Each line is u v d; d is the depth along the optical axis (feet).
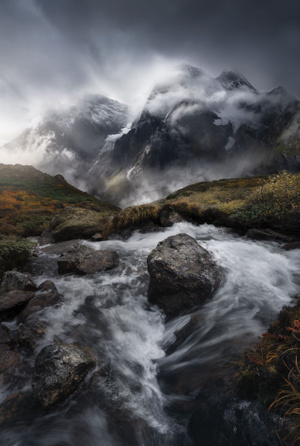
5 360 12.66
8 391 11.23
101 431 9.66
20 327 14.65
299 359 8.59
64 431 9.60
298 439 7.00
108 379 11.89
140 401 10.90
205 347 13.32
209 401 9.62
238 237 31.22
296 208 28.37
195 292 17.17
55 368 10.72
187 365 12.79
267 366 8.92
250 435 7.84
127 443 9.32
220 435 8.32
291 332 9.92
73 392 10.88
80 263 23.61
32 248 30.04
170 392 11.29
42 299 17.37
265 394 8.47
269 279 19.43
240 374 9.86
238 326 14.11
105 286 20.80
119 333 15.70
